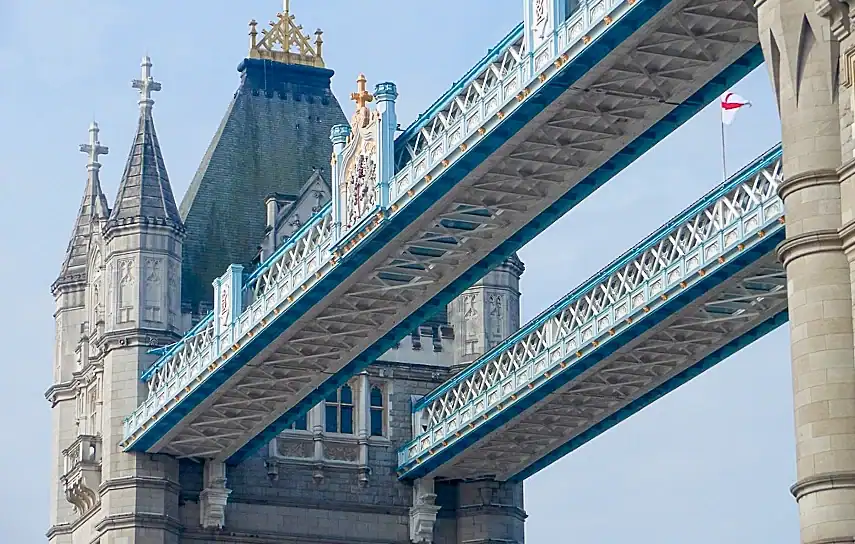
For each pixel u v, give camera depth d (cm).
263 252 11081
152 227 10694
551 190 7962
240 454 10525
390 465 10988
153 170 10888
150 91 11081
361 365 9619
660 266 8494
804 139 5225
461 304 11188
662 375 9338
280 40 12069
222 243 11206
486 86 7588
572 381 9375
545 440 10325
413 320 9162
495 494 10956
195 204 11312
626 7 6681
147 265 10650
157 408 10050
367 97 8238
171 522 10394
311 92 11994
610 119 7469
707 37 6962
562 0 7069
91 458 10650
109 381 10538
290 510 10762
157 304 10606
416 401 11038
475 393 10231
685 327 8744
